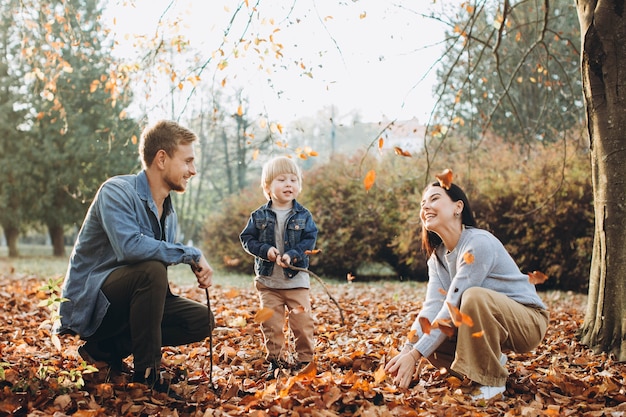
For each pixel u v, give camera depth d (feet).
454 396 10.09
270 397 9.59
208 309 10.80
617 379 11.89
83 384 9.66
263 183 14.33
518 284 10.73
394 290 36.27
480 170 40.50
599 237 15.17
